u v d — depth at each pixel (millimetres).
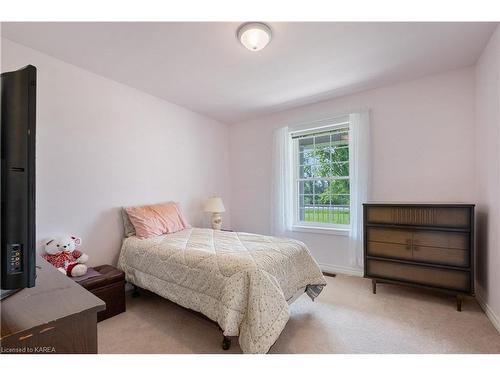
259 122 3920
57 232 2174
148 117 2984
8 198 815
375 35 1893
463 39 1958
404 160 2760
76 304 799
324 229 3289
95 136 2463
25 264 834
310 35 1882
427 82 2619
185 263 1880
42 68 2092
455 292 2145
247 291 1550
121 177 2686
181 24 1739
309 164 3559
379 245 2520
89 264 2387
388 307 2221
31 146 836
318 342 1712
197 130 3695
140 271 2238
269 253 1881
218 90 2914
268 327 1467
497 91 1846
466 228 2113
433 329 1855
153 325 1975
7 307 776
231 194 4270
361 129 2947
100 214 2488
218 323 1577
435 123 2588
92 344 782
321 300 2379
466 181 2441
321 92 3008
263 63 2305
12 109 824
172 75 2527
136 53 2113
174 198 3303
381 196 2898
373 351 1607
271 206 3707
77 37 1879
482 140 2191
